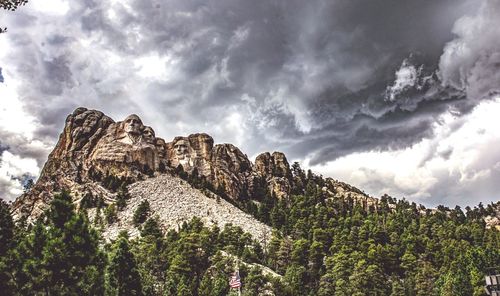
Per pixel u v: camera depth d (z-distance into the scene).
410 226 197.12
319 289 137.50
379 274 141.88
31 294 50.88
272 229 197.62
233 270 132.50
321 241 178.88
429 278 150.38
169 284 111.19
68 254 51.72
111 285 75.38
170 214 192.88
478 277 127.00
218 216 199.12
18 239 61.75
